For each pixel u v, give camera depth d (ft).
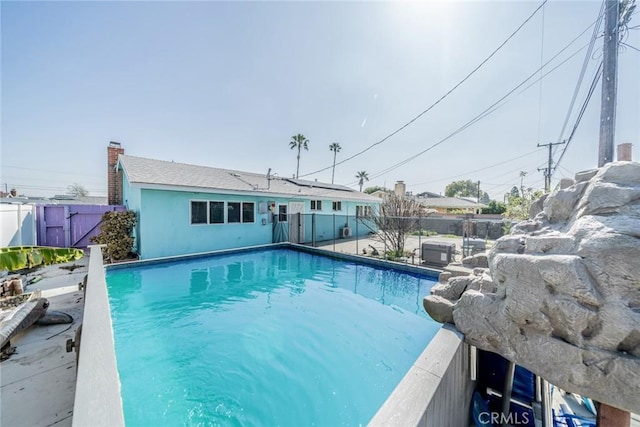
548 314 5.98
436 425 5.50
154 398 10.60
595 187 6.23
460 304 8.28
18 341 12.46
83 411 4.37
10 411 8.34
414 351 14.33
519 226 8.71
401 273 28.07
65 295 18.33
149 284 23.94
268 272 28.84
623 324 5.01
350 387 11.55
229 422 9.61
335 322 17.53
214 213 35.04
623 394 4.97
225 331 16.06
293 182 57.00
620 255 5.15
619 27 15.48
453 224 65.41
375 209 64.49
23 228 29.35
